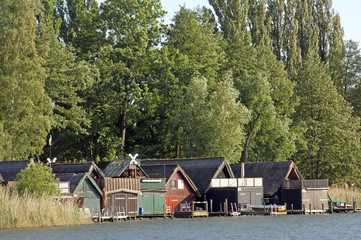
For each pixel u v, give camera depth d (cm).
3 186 14425
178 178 18162
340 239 12425
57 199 14262
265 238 12506
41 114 19475
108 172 16875
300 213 18925
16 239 11525
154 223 15288
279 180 19500
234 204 18338
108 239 11906
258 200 18900
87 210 15100
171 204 17888
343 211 19625
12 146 19025
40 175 13975
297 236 12862
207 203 18288
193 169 19238
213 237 12506
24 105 19000
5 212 12888
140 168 17225
